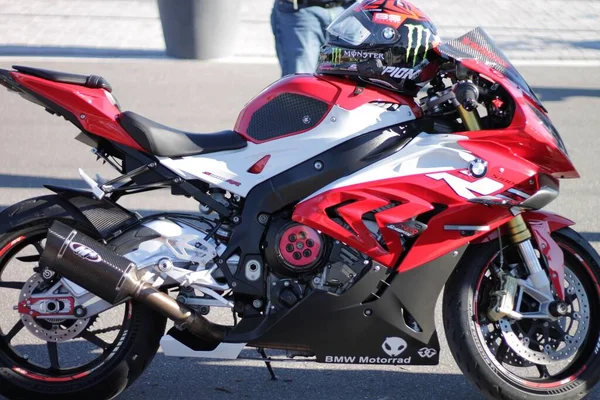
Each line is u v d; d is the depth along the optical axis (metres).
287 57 5.89
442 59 4.04
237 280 3.98
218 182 3.97
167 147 3.96
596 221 6.84
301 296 3.99
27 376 4.06
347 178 3.93
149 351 4.09
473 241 4.10
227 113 9.30
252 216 3.96
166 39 11.66
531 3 15.70
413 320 4.07
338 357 4.03
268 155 3.97
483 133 3.93
